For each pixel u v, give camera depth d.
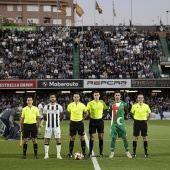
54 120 18.59
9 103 61.09
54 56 68.44
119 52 70.12
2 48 69.44
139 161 17.48
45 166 16.19
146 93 63.59
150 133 33.16
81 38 72.81
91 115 19.03
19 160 17.92
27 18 124.06
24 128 18.73
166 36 75.19
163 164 16.62
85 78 63.62
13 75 63.56
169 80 61.19
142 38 73.62
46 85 60.78
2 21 102.81
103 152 20.78
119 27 78.44
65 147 23.19
